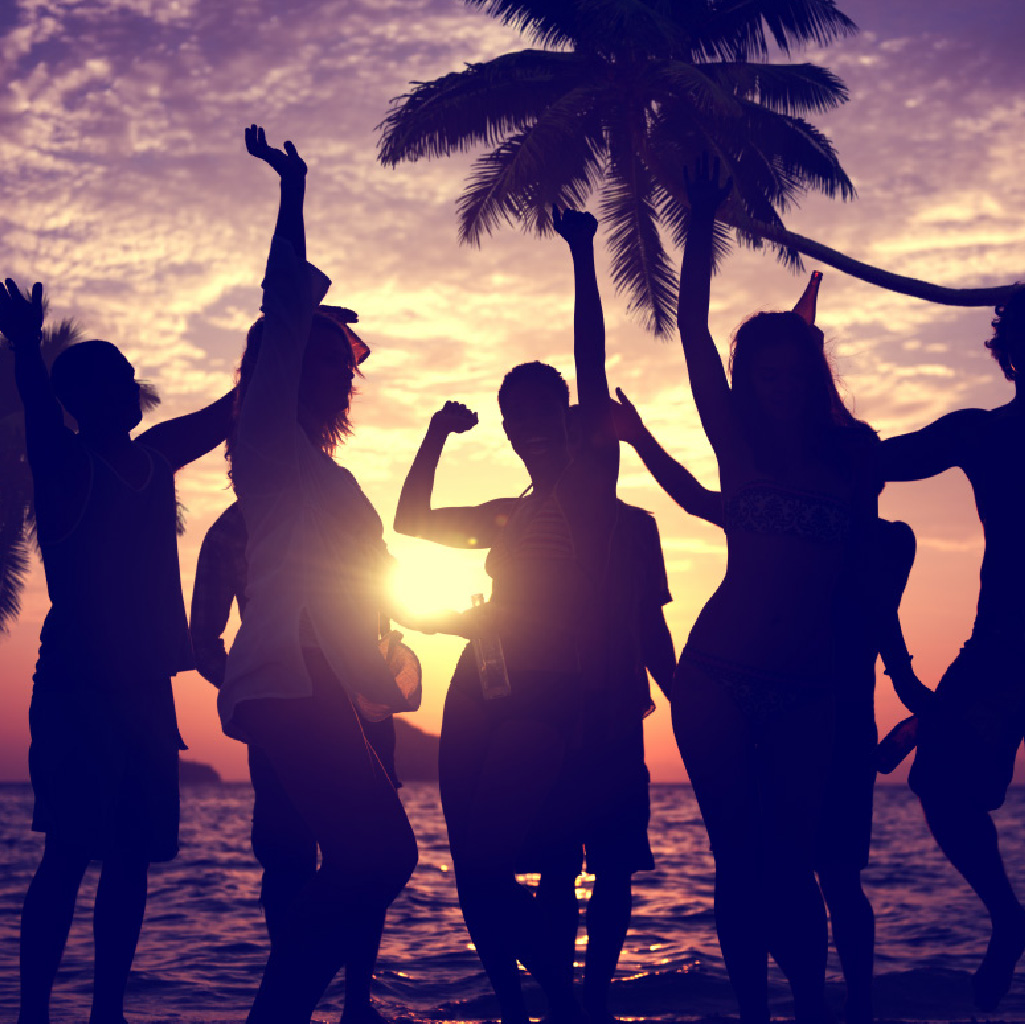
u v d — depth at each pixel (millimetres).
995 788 3307
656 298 25750
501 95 24094
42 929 3186
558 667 3326
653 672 4262
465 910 3213
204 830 56750
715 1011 5641
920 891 22047
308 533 2752
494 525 3945
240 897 17281
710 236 3410
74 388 3482
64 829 3211
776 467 3221
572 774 4016
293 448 2789
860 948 3605
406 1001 6867
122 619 3326
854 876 3641
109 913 3314
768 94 25125
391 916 13812
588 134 24812
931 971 6242
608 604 3773
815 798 3115
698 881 23750
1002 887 3322
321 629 2666
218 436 3783
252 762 3824
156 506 3477
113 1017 3295
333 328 3123
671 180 23391
